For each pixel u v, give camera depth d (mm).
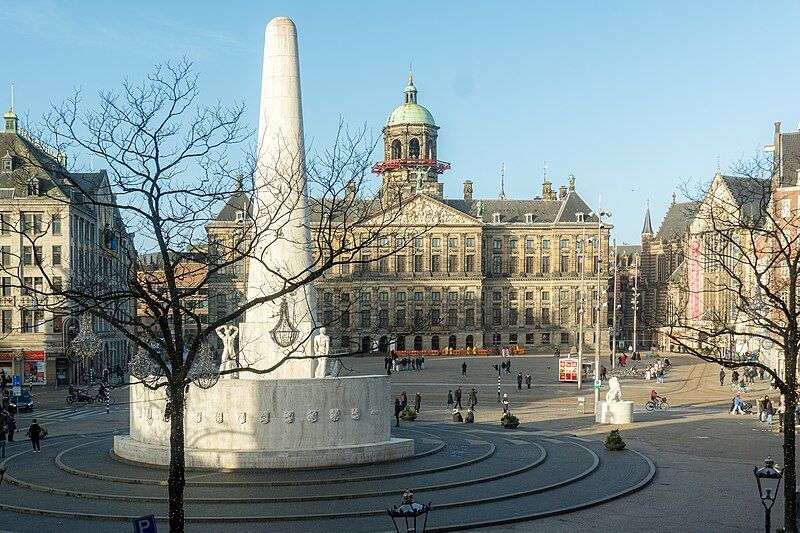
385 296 155875
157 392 38000
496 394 83250
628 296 181750
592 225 161500
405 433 48812
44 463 39531
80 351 42594
